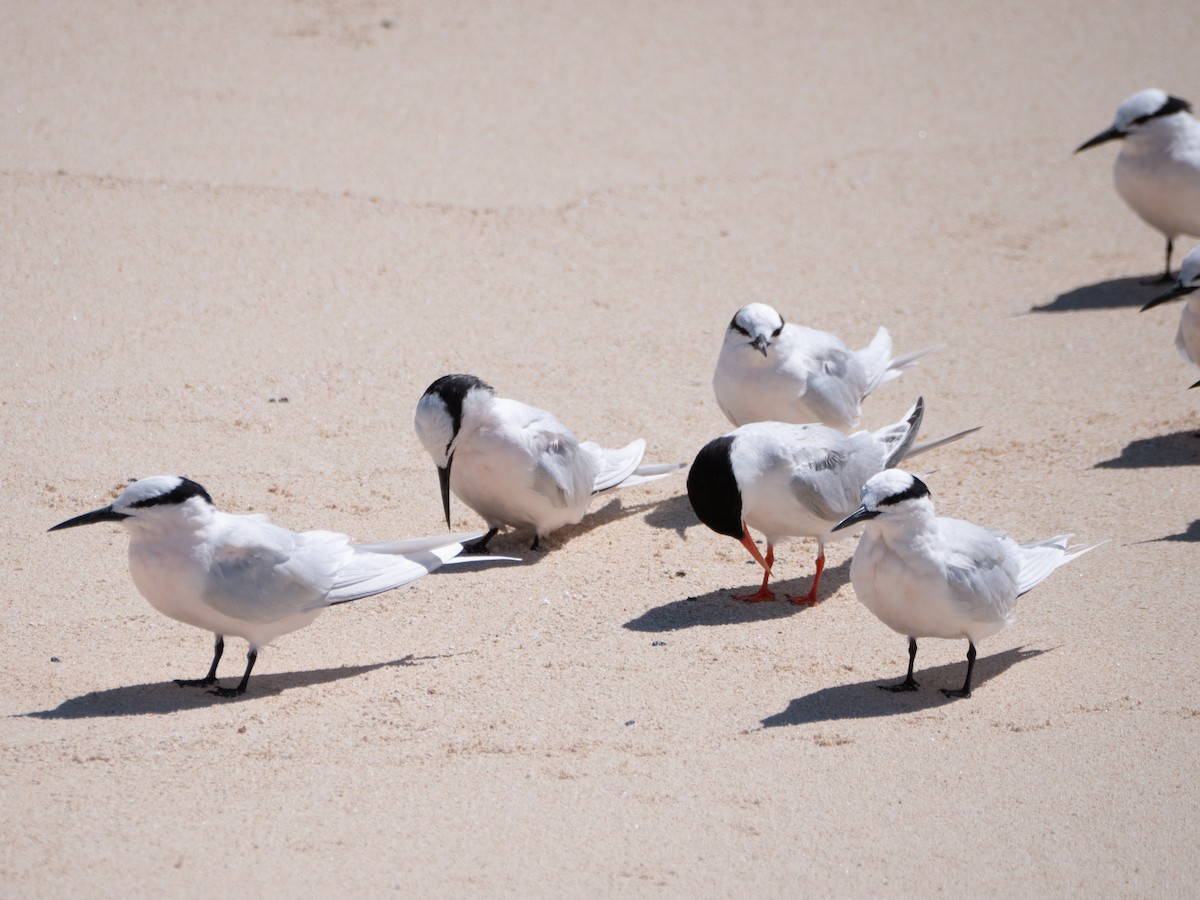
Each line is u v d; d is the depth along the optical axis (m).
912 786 8.38
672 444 14.27
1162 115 18.19
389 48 25.53
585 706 9.40
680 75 25.31
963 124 23.77
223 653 10.30
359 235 18.67
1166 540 12.01
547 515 12.13
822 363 13.12
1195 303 14.26
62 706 9.27
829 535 11.24
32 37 24.16
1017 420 14.84
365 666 10.07
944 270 18.98
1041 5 29.19
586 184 20.83
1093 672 9.85
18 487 12.67
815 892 7.32
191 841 7.66
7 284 16.52
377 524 12.41
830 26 27.97
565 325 16.92
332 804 8.09
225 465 13.27
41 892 7.15
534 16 27.62
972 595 9.23
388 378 15.33
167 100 22.27
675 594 11.41
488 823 7.91
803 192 21.14
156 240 17.91
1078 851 7.73
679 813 8.05
